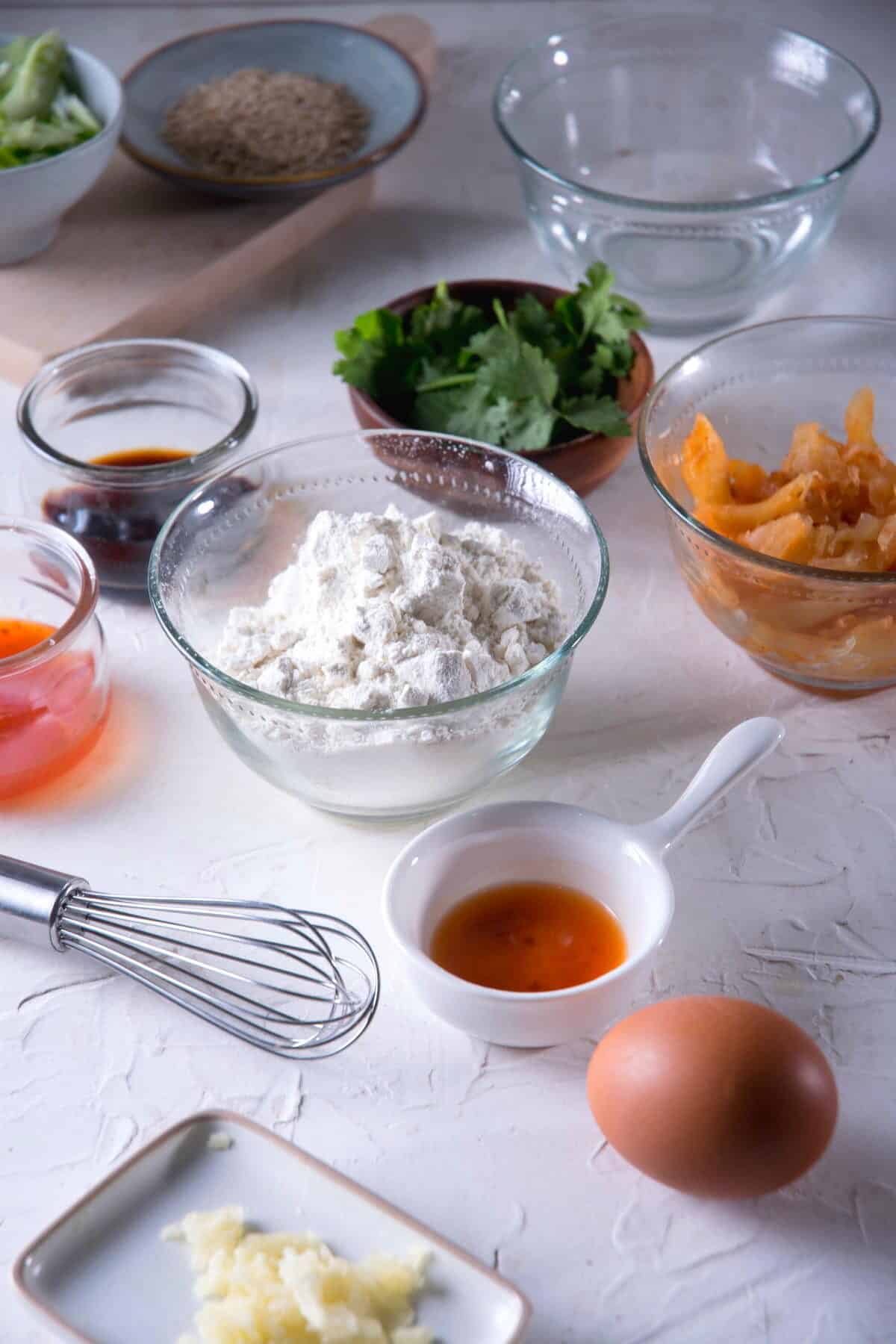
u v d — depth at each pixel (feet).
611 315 4.22
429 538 3.31
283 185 5.10
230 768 3.60
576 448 3.97
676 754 3.61
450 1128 2.81
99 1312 2.45
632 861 2.96
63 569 3.63
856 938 3.14
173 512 3.45
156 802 3.51
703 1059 2.46
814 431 3.77
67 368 4.18
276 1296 2.40
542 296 4.55
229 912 3.21
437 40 6.75
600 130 5.65
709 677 3.84
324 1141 2.79
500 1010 2.69
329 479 3.87
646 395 4.07
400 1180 2.72
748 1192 2.51
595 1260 2.60
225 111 5.54
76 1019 3.03
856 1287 2.56
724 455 3.73
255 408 4.07
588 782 3.53
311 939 2.96
